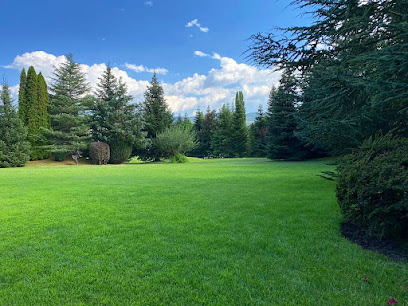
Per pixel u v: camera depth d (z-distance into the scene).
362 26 3.79
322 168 13.07
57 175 11.12
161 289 2.09
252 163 19.53
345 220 3.57
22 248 2.95
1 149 18.30
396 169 2.82
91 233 3.44
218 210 4.63
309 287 2.11
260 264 2.51
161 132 27.61
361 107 4.50
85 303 1.92
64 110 23.00
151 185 7.75
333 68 4.32
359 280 2.21
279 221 3.90
